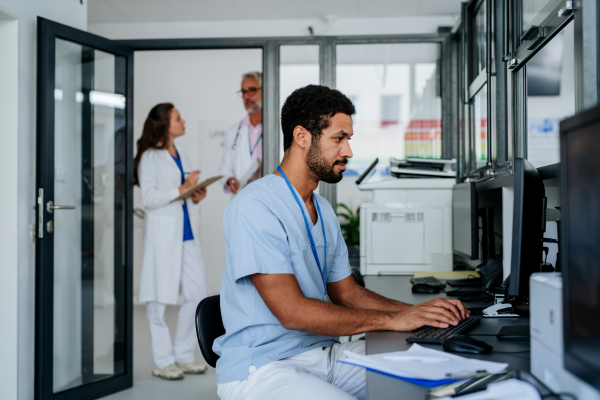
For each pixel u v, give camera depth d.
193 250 3.37
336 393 1.02
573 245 0.59
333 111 1.24
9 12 2.25
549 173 1.50
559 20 1.53
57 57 2.61
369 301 1.42
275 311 1.14
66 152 2.65
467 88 3.04
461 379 0.76
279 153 3.46
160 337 3.14
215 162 5.02
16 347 2.31
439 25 4.30
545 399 0.64
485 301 1.65
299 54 3.52
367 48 3.56
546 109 4.57
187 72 5.03
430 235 2.76
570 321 0.59
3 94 2.32
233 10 4.24
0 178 2.32
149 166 3.39
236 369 1.17
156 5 4.14
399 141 3.70
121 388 2.84
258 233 1.17
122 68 2.97
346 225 4.77
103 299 2.86
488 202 2.43
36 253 2.42
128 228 2.95
